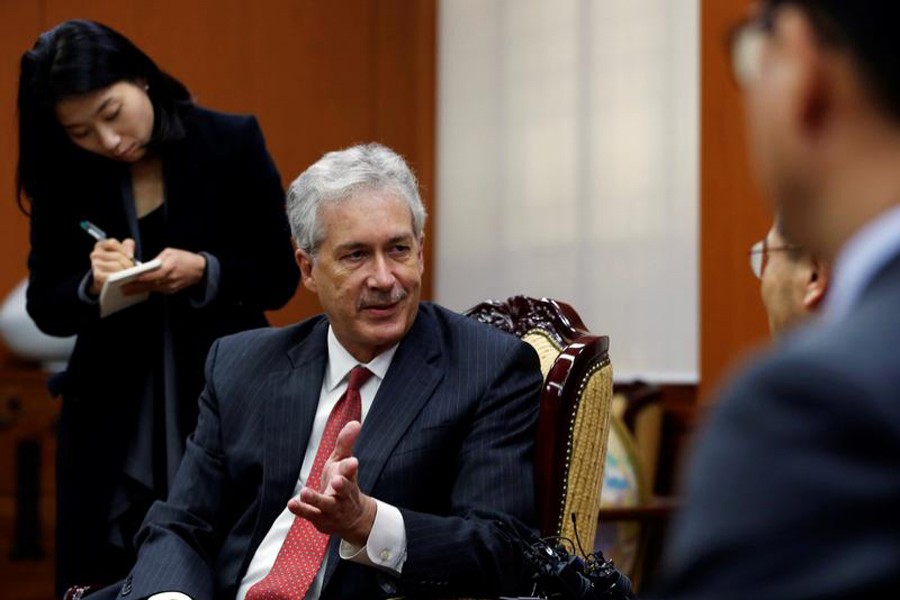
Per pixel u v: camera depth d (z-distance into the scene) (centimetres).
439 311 687
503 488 625
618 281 1391
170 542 653
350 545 593
